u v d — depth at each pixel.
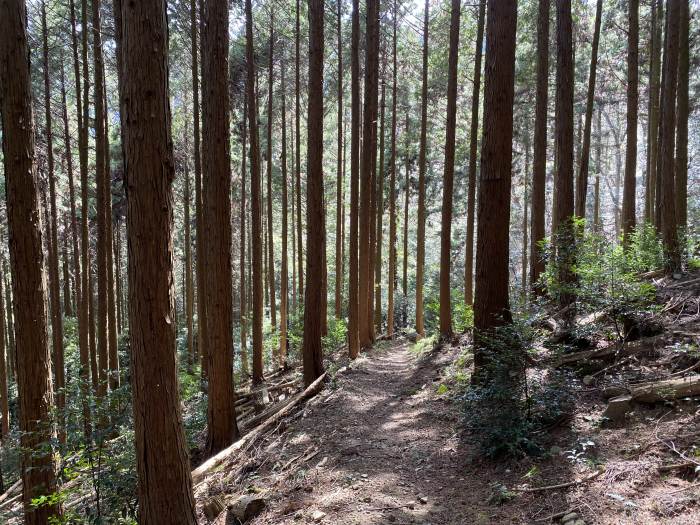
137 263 3.56
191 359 19.12
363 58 19.98
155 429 3.70
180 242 29.84
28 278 5.48
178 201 25.30
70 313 20.80
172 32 13.60
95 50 11.36
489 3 6.34
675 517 2.94
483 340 5.69
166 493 3.74
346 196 28.25
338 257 20.14
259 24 17.20
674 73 8.15
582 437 4.38
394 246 20.42
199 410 10.97
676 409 4.22
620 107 30.42
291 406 9.09
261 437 7.81
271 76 16.41
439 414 6.82
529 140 21.14
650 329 5.58
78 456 4.93
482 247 6.30
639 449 3.86
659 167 10.16
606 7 15.96
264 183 27.17
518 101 19.80
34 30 13.56
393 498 4.50
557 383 4.84
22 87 5.39
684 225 8.35
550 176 26.41
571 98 8.42
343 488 4.95
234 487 5.88
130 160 3.50
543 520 3.43
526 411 4.81
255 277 14.02
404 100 22.83
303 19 18.02
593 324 5.98
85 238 13.24
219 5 7.89
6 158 5.36
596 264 5.87
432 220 30.50
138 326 3.62
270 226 19.09
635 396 4.51
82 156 12.77
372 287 17.36
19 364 5.47
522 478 4.14
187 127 20.27
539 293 8.81
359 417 7.73
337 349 16.50
